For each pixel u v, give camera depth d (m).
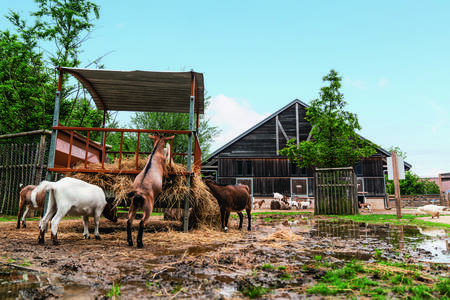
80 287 2.69
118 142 23.34
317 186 13.99
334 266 3.52
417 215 12.70
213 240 5.62
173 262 3.71
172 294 2.53
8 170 11.32
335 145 17.86
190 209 7.27
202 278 3.02
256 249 4.66
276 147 26.67
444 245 5.03
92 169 6.64
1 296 2.44
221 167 26.80
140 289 2.65
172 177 6.84
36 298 2.40
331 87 18.12
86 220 5.61
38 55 16.58
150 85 8.11
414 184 43.62
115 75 7.39
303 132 26.58
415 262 3.71
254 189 26.34
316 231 7.17
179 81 7.71
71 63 16.61
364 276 3.09
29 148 10.71
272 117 26.92
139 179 5.23
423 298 2.42
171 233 6.44
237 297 2.46
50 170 6.64
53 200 5.17
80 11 16.97
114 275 3.11
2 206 11.05
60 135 7.62
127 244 5.09
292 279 2.99
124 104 9.70
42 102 15.91
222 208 7.07
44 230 5.02
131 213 4.97
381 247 4.82
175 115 23.08
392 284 2.83
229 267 3.48
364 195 25.11
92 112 17.84
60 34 16.69
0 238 5.61
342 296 2.48
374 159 25.53
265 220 10.73
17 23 16.00
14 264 3.51
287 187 26.23
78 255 4.10
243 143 26.95
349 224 9.00
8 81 15.39
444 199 26.19
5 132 16.47
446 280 2.85
